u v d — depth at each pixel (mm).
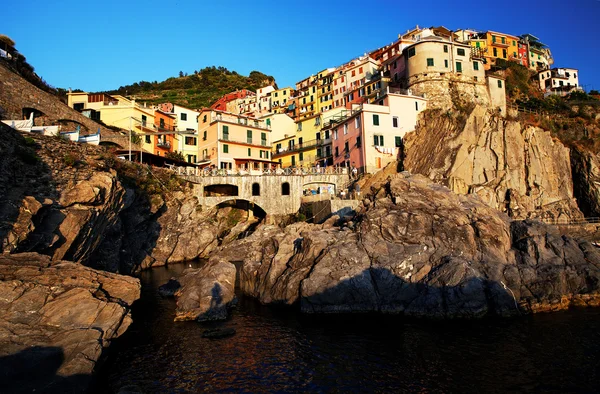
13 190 22750
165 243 49594
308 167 62906
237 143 69750
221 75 194625
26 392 13352
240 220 59438
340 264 28031
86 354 15227
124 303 19031
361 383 16859
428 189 33344
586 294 27141
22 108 40156
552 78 90688
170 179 51281
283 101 113875
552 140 58812
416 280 27141
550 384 16469
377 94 74125
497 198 51281
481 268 27312
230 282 29906
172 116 76625
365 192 52188
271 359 19500
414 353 19828
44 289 17250
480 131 55562
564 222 49875
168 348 21062
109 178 29953
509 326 23219
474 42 92000
